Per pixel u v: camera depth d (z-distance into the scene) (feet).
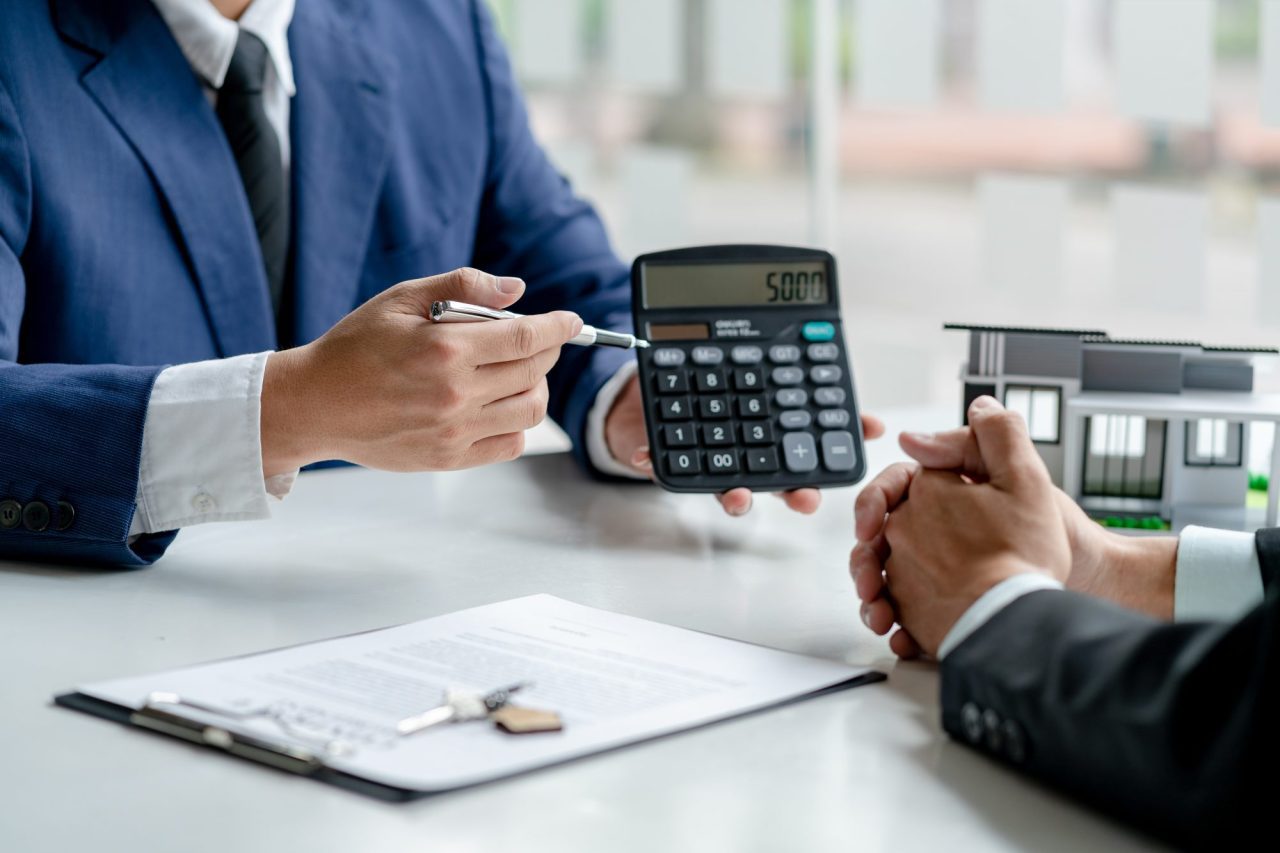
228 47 4.13
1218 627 1.65
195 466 2.83
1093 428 3.17
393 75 4.57
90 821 1.69
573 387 3.81
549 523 3.25
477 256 4.99
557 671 2.16
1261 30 6.13
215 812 1.70
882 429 3.53
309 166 4.36
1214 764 1.52
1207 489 3.14
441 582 2.75
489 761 1.81
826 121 8.79
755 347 3.35
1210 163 6.51
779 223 10.28
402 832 1.65
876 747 1.92
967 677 1.90
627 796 1.75
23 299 3.69
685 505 3.47
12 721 2.00
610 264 4.77
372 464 2.86
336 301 4.45
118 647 2.34
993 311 7.59
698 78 9.39
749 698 2.06
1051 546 2.21
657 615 2.53
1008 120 7.78
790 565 2.91
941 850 1.61
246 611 2.55
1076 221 7.14
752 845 1.62
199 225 4.02
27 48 3.74
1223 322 6.50
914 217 10.52
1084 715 1.69
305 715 1.96
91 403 2.85
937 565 2.22
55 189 3.75
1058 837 1.64
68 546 2.81
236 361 2.88
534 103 10.05
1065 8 6.94
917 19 7.86
